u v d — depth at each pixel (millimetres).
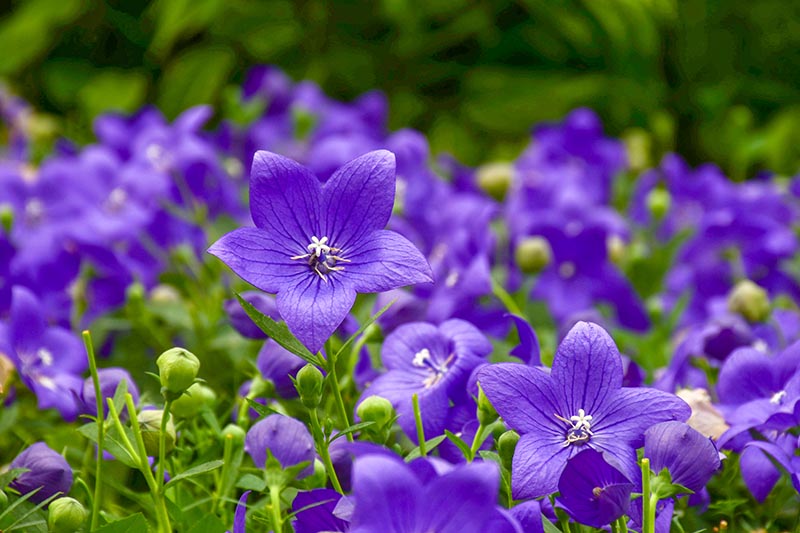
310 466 766
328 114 1532
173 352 768
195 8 1812
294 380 766
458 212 1178
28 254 1047
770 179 1604
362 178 774
